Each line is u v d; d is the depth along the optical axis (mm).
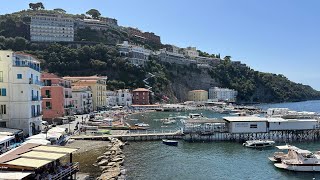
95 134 112000
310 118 124250
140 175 66625
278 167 73625
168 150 93688
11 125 87250
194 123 111125
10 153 49125
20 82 87812
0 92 87062
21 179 39062
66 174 51000
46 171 48656
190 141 108500
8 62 87500
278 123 111500
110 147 89750
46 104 139375
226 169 73312
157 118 194750
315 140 112688
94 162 72438
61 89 140875
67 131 107625
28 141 66312
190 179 64812
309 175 69125
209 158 84375
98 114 181625
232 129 109688
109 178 58750
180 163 78312
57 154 49438
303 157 72250
